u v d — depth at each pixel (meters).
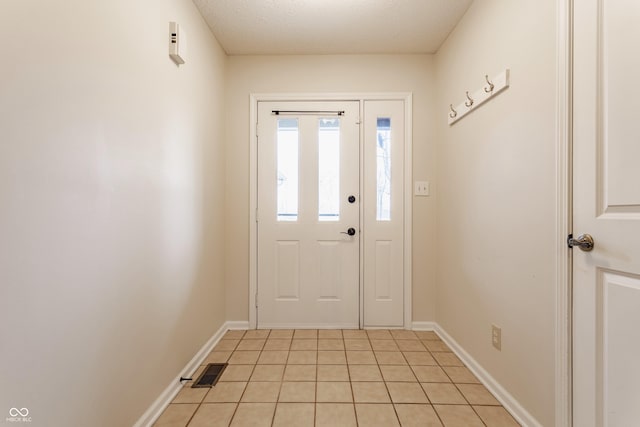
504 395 1.70
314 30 2.43
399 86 2.81
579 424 1.22
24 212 0.87
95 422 1.15
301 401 1.73
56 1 0.96
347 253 2.83
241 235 2.82
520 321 1.57
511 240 1.65
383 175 2.82
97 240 1.15
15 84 0.84
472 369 2.06
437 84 2.74
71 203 1.03
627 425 1.05
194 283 2.07
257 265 2.82
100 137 1.16
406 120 2.80
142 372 1.46
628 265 1.04
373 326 2.82
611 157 1.10
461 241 2.25
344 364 2.15
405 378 1.98
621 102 1.06
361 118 2.81
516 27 1.59
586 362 1.20
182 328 1.89
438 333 2.69
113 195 1.24
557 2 1.30
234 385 1.89
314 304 2.83
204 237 2.26
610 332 1.11
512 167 1.63
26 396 0.88
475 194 2.04
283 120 2.83
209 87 2.37
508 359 1.67
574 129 1.24
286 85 2.81
